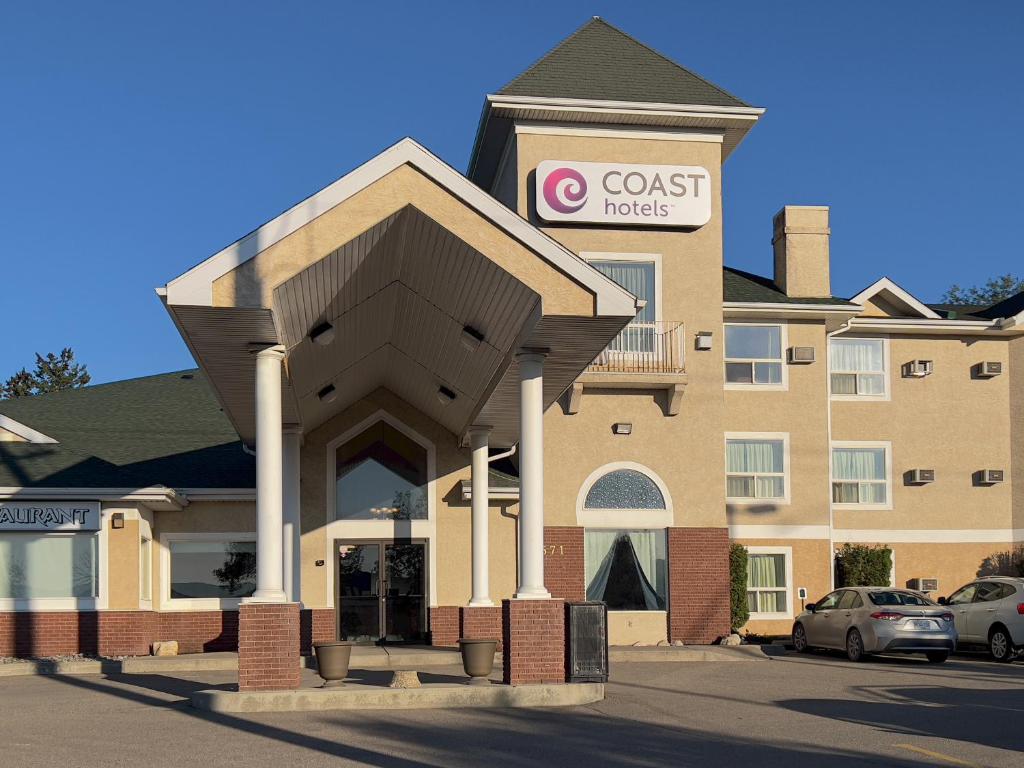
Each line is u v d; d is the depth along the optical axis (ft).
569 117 86.99
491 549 82.38
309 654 71.20
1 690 53.83
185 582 80.59
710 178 88.53
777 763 33.14
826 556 95.71
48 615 72.02
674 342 86.99
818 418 96.94
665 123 88.02
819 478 96.32
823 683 56.85
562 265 47.01
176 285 43.75
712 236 88.58
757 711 44.98
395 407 81.35
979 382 104.17
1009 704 47.91
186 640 79.82
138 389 102.94
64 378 235.61
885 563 97.09
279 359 48.60
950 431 103.09
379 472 81.15
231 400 61.21
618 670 64.49
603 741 37.04
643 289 87.92
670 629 85.51
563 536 85.35
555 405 86.74
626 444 87.10
